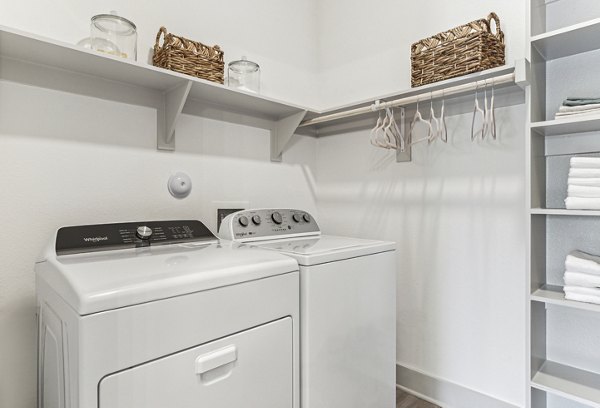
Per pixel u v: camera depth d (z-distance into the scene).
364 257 1.40
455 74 1.55
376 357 1.46
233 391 0.95
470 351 1.75
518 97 1.61
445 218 1.84
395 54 2.05
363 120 2.20
